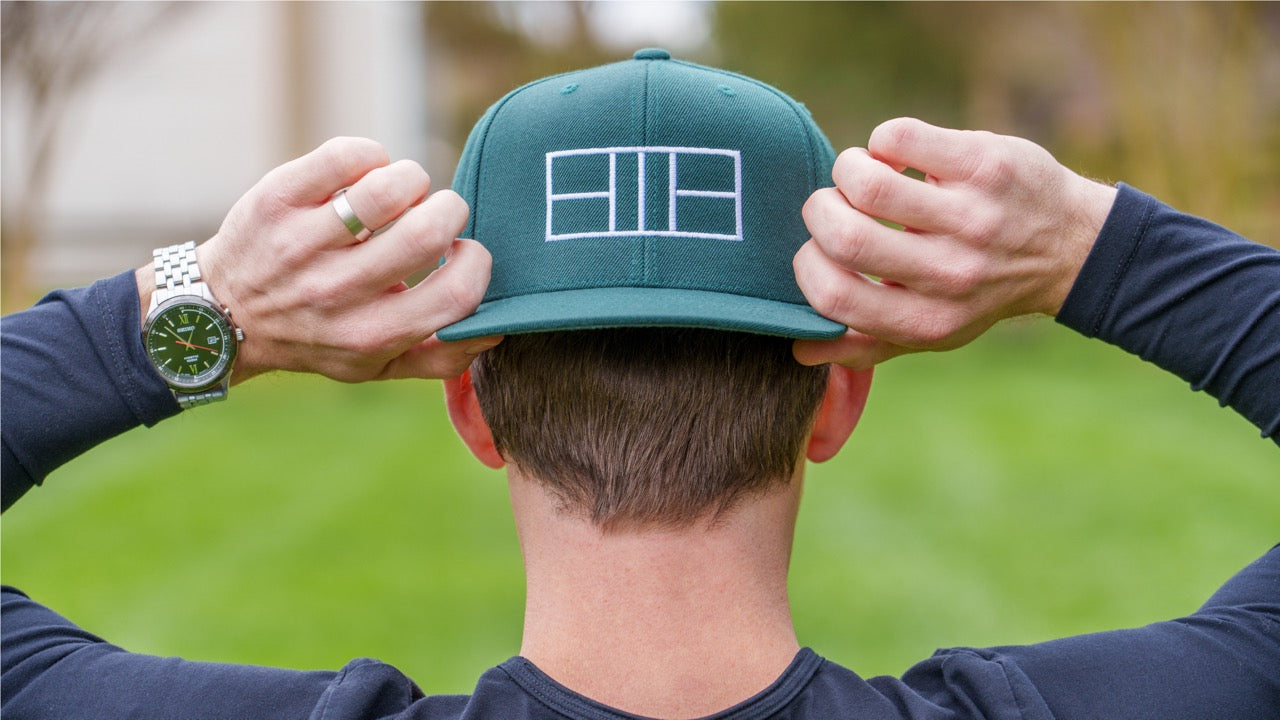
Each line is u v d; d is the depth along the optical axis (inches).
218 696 44.3
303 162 43.6
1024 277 44.7
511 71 707.4
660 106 47.3
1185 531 242.2
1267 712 44.6
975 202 43.1
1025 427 351.6
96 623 186.2
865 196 42.8
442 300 44.4
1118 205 45.2
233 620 185.9
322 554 223.1
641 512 44.7
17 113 384.5
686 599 44.7
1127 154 515.5
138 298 46.8
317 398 400.2
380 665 46.1
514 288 47.1
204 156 519.8
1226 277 44.8
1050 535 240.5
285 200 43.7
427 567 213.5
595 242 46.6
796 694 44.0
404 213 44.8
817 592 203.3
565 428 45.3
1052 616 191.8
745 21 715.4
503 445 47.0
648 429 44.9
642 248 46.3
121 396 46.4
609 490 44.8
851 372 50.9
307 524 245.8
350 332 44.8
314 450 320.8
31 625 46.9
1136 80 504.1
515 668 44.1
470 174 49.3
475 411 51.2
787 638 45.7
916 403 399.5
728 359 45.6
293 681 45.1
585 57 698.8
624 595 44.7
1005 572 215.5
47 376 46.0
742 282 46.5
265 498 270.4
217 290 45.9
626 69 48.8
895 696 44.8
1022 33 635.5
